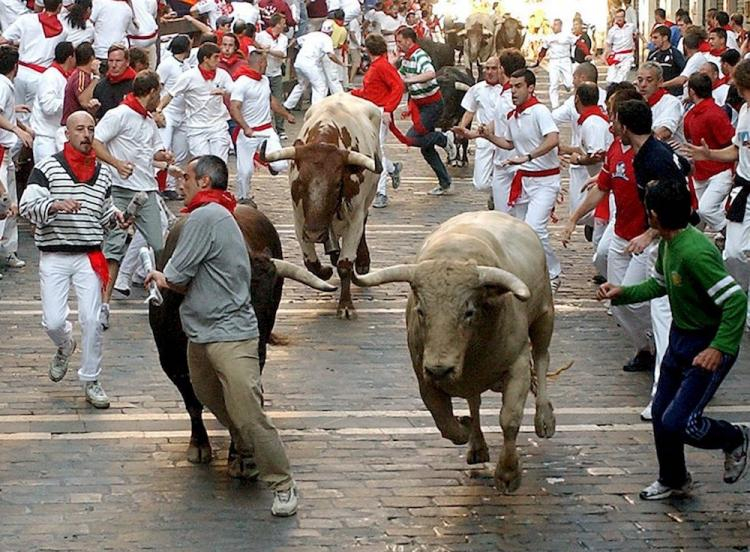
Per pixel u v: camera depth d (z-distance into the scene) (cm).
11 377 1123
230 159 2252
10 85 1443
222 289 830
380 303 1399
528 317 881
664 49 2289
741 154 1193
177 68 1866
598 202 1127
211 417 1030
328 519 839
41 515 840
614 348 1240
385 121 1859
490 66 1734
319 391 1098
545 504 868
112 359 1180
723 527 832
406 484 898
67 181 1030
